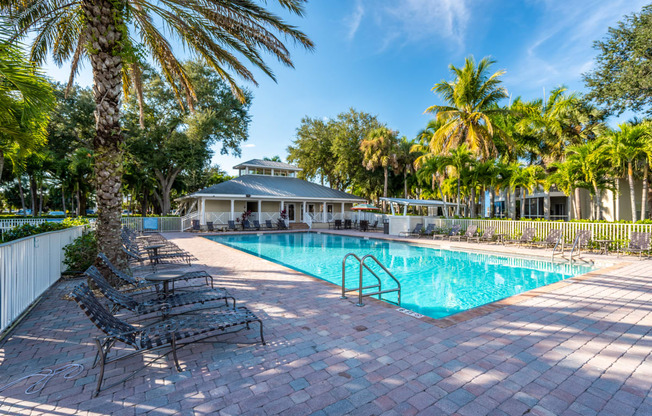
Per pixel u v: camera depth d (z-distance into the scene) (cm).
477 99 2177
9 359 338
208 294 464
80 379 297
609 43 1898
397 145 3178
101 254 552
